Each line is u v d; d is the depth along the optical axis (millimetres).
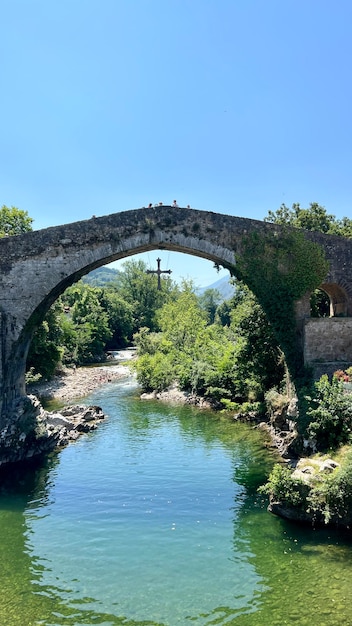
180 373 43156
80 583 13703
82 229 25453
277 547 15281
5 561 15023
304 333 25109
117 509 18672
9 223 42531
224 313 122000
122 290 105375
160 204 25828
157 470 22766
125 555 15219
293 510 16812
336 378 21188
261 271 25844
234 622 11750
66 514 18406
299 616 11859
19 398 27328
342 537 15648
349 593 12648
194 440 27578
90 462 24250
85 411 33812
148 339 59125
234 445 26438
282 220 42031
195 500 19250
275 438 26828
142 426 31234
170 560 14852
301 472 17828
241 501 19016
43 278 25328
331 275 26109
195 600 12727
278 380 31641
